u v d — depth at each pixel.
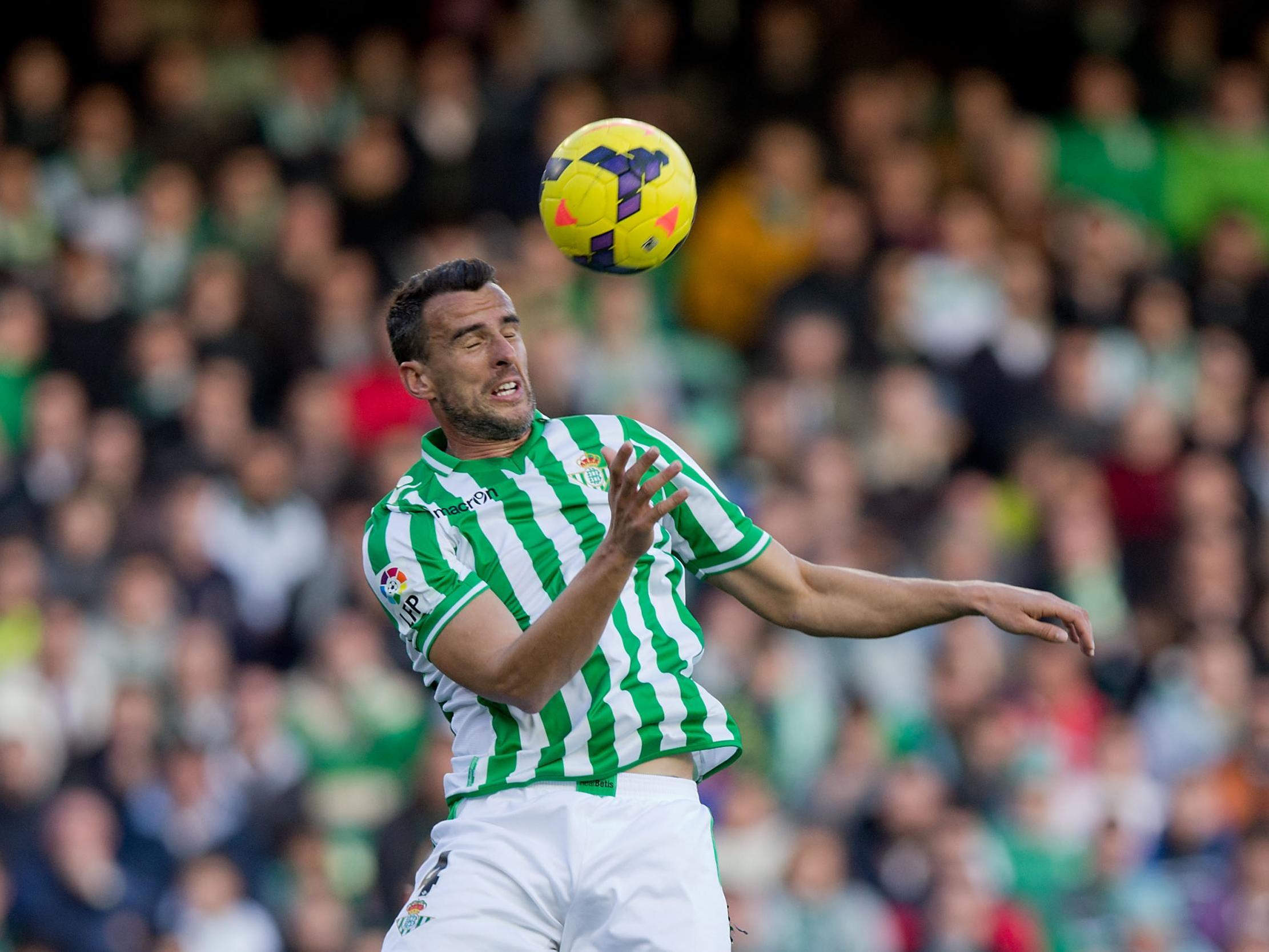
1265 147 52.41
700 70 52.88
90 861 33.62
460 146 47.91
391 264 46.31
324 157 47.38
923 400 43.09
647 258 17.31
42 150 47.53
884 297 45.34
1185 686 39.53
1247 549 43.28
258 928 33.25
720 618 36.47
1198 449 45.56
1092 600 40.94
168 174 45.91
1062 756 36.59
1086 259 48.03
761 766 35.09
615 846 16.28
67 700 36.06
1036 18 54.66
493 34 51.81
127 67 50.12
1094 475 43.75
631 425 17.66
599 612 15.24
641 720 16.45
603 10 52.44
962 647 36.91
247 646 38.28
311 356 43.72
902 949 33.09
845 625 17.45
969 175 50.25
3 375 42.50
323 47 49.06
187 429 41.28
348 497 40.59
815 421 43.38
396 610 16.72
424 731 36.28
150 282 45.34
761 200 48.47
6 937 33.06
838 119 50.78
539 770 16.47
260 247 45.91
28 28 50.56
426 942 16.27
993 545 41.00
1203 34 54.09
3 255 45.44
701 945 16.12
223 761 35.25
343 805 35.03
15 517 40.03
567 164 17.28
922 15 55.06
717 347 48.19
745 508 39.84
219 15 51.50
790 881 33.00
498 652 16.05
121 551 38.78
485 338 17.05
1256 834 35.97
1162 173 51.62
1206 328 48.97
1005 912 33.88
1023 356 45.94
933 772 34.75
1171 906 35.00
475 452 17.30
